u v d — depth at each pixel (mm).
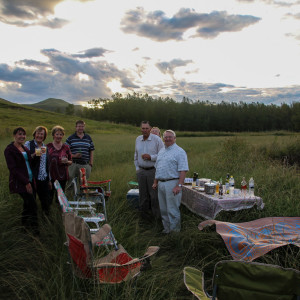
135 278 3086
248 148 13055
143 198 6129
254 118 100438
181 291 3379
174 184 5129
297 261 3477
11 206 5355
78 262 2873
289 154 12617
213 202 5000
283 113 99438
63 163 5605
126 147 19172
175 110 102438
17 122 45219
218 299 2176
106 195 6176
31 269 3561
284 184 7184
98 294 2824
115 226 4883
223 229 3893
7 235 4180
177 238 4715
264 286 2057
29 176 4832
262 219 4609
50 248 4082
